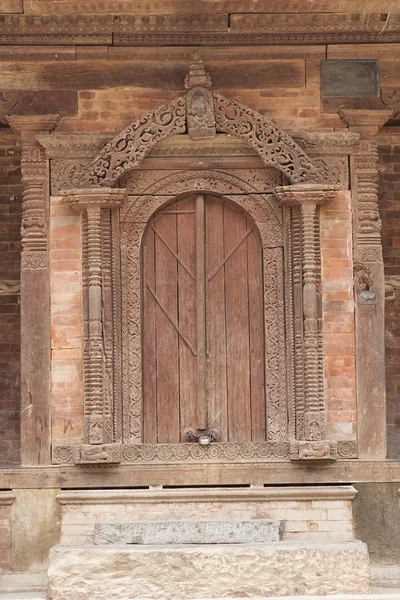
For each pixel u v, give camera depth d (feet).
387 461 43.98
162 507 43.24
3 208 52.16
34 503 43.68
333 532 43.27
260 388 45.01
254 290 45.34
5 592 42.70
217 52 45.27
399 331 52.26
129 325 44.70
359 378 44.50
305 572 40.19
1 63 45.21
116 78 45.32
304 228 44.21
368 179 45.21
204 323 45.06
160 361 45.06
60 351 44.50
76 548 40.73
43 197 44.88
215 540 42.04
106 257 44.42
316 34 45.37
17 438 51.52
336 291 44.80
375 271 44.86
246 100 45.27
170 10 44.42
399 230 52.19
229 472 43.98
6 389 51.80
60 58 45.19
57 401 44.29
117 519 43.14
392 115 45.80
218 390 45.01
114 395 44.24
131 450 44.04
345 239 44.96
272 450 44.14
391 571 43.27
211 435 44.42
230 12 44.68
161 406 44.86
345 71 45.50
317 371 44.06
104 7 44.29
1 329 51.98
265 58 45.37
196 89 44.65
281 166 44.47
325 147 45.16
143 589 40.06
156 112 44.57
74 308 44.62
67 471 43.83
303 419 44.01
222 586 40.09
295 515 43.34
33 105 45.16
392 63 45.75
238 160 45.11
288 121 45.29
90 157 44.91
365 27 45.37
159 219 45.55
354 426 44.39
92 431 43.55
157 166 45.06
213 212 45.65
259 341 45.16
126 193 44.65
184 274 45.39
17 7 44.24
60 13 44.55
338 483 44.06
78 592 40.01
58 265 44.75
